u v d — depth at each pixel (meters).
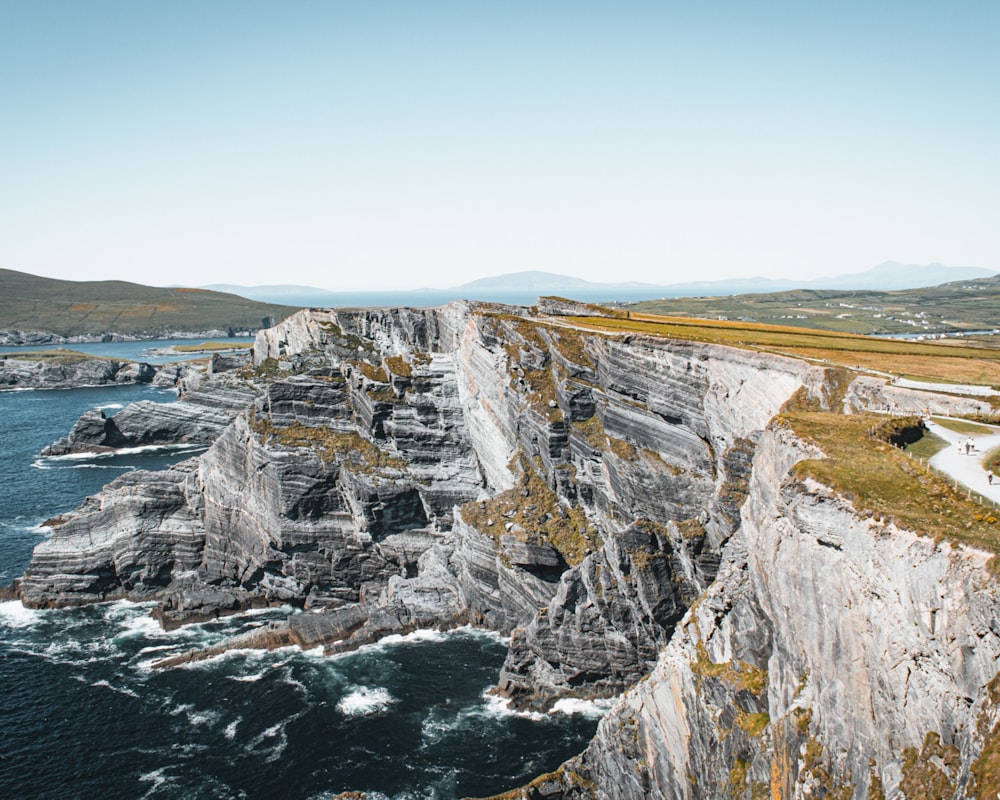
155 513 112.81
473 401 110.88
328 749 71.44
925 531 32.53
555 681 80.00
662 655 57.72
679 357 86.38
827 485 38.69
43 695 81.31
